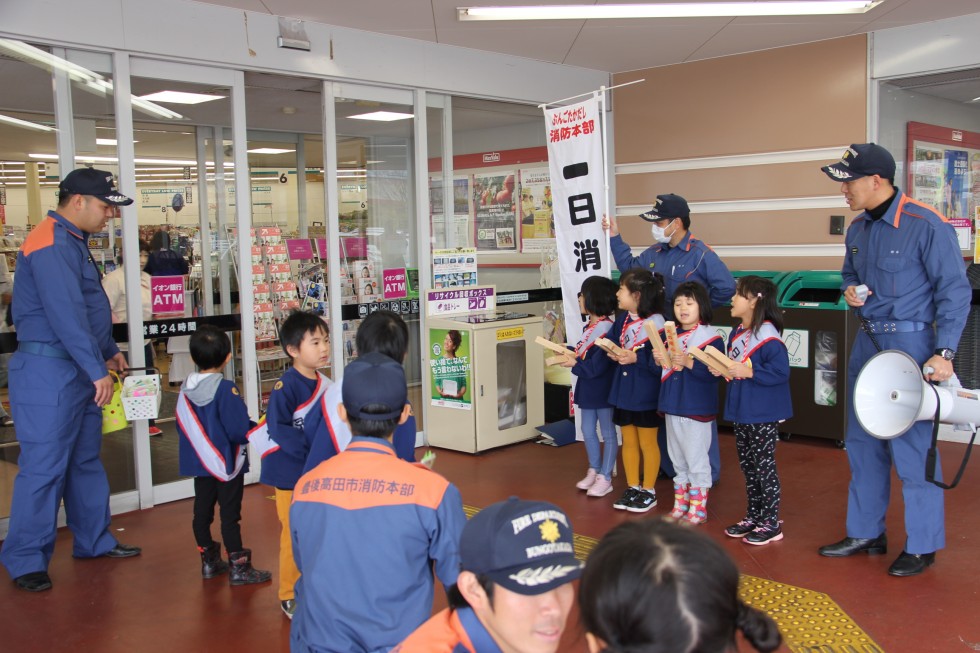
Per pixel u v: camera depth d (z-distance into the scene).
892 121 6.02
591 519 4.38
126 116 4.54
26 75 4.28
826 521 4.30
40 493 3.65
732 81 6.47
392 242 5.84
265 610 3.41
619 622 1.07
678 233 4.96
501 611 1.30
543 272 6.70
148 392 4.12
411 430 2.53
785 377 3.96
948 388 3.43
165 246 4.84
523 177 6.54
